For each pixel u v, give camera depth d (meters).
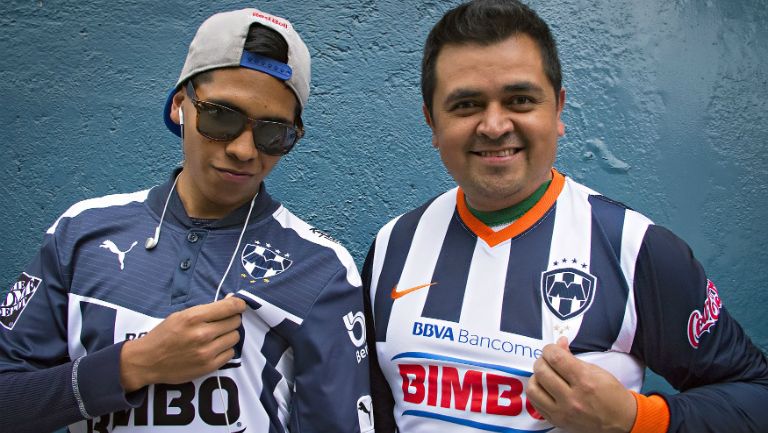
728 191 2.09
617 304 1.32
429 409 1.38
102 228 1.41
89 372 1.22
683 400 1.25
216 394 1.29
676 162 2.08
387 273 1.55
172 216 1.44
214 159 1.34
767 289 2.07
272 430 1.33
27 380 1.24
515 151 1.35
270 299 1.36
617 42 2.11
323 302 1.41
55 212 2.07
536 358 1.31
